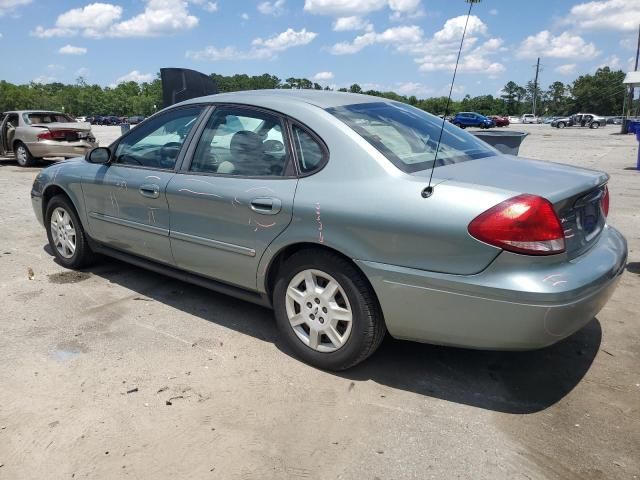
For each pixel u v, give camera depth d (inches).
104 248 189.5
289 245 130.4
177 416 113.2
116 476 96.3
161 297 177.3
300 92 151.6
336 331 127.6
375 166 120.3
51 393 121.3
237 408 116.2
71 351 140.2
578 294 104.6
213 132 151.6
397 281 114.3
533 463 99.6
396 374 130.6
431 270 110.6
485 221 104.2
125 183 168.4
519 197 104.9
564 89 4416.8
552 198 106.0
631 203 340.5
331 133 127.9
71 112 4768.7
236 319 160.9
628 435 107.4
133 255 177.8
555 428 109.7
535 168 129.6
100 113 5103.3
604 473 97.0
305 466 99.0
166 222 158.1
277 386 124.8
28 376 128.1
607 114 4298.7
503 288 103.3
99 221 182.9
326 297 127.4
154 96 5216.5
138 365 133.5
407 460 100.3
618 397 120.5
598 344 145.2
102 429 109.0
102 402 118.0
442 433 108.1
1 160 606.9
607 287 113.2
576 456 101.4
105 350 140.8
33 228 273.7
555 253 104.4
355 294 121.8
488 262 104.7
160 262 167.3
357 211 117.6
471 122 2092.8
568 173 125.3
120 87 5733.3
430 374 130.6
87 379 127.0
